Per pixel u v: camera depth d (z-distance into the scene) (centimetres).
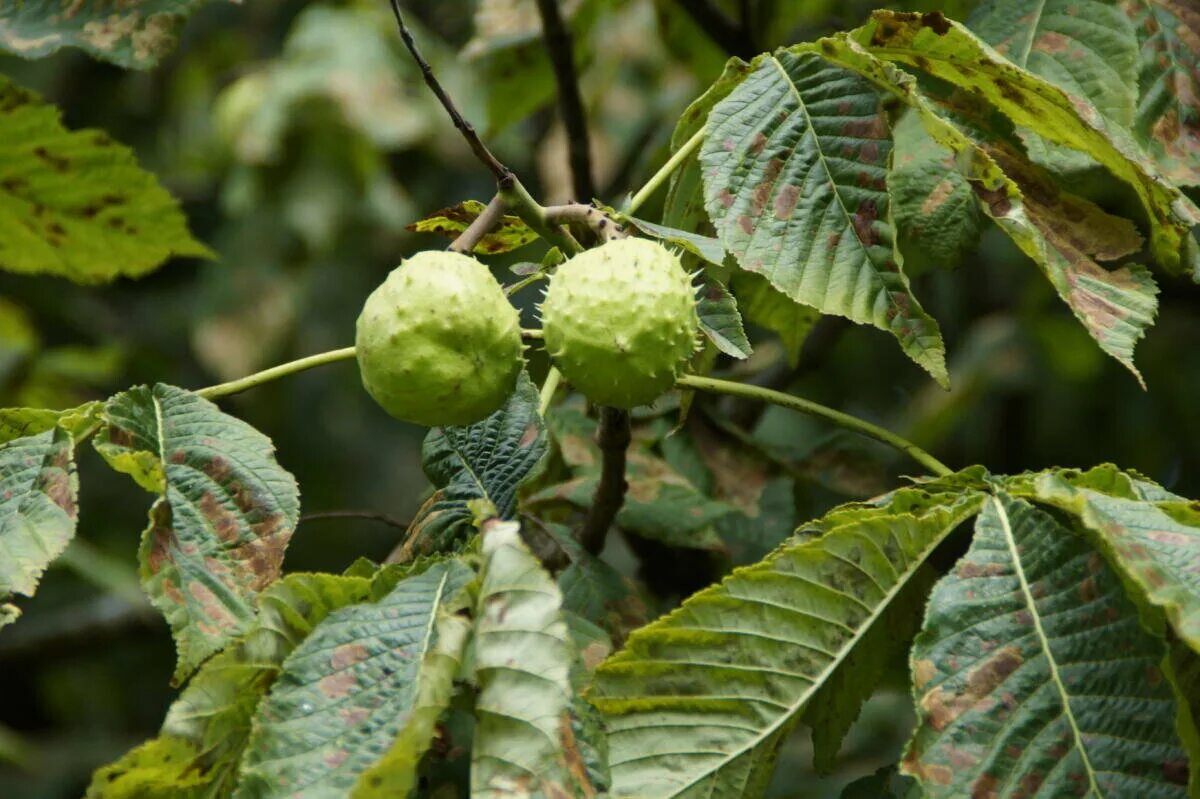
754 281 120
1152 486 100
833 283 103
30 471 101
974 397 161
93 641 168
